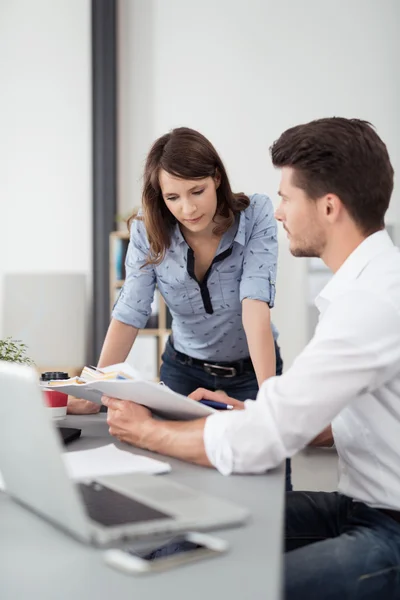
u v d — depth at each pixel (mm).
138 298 2307
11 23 5977
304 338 5586
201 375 2516
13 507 1088
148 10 5812
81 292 5703
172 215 2193
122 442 1557
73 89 5914
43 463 923
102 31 5695
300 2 5660
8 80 5980
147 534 901
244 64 5727
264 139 5707
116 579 792
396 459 1319
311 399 1221
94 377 1671
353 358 1219
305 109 5660
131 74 5832
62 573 809
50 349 5660
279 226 5660
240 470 1275
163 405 1459
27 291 5711
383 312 1241
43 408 884
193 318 2381
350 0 5602
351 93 5602
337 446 1439
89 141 5887
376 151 1374
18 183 5961
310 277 5461
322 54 5637
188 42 5781
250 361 2480
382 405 1318
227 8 5738
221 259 2221
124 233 5508
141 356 5414
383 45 5559
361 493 1374
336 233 1403
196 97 5773
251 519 1013
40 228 5938
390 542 1242
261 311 2166
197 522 938
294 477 4129
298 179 1401
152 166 2027
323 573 1165
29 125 5957
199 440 1321
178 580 790
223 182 2064
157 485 1120
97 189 5719
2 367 982
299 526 1503
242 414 1291
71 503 890
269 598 742
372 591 1185
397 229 5520
